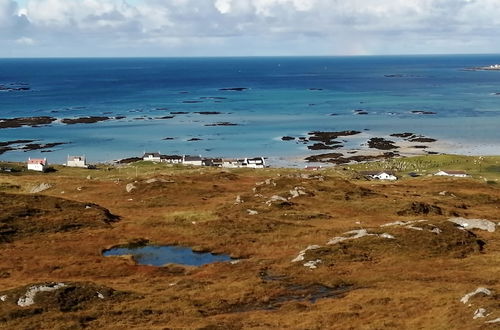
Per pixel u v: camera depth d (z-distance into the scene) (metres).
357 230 73.25
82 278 59.75
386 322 40.31
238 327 41.28
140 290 53.62
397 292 49.00
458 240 68.31
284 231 80.00
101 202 107.88
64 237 77.81
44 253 69.94
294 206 96.44
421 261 61.22
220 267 62.56
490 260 60.69
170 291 53.03
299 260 62.78
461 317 38.38
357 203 99.62
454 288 48.75
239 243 74.88
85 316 44.19
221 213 91.12
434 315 40.66
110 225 85.81
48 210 90.50
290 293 51.38
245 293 51.06
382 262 61.34
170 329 39.84
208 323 41.84
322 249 65.19
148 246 75.12
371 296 48.03
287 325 41.75
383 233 69.94
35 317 43.94
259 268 60.66
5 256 67.88
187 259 69.31
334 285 53.50
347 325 40.62
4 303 47.00
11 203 91.50
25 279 58.91
